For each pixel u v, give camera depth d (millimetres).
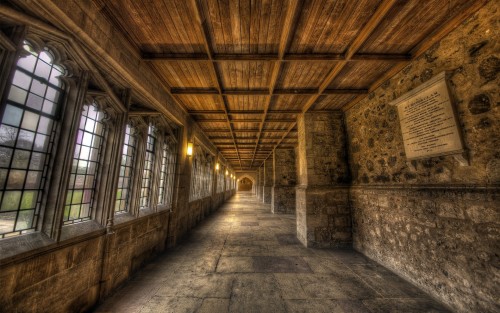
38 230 1949
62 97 2219
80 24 1966
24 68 1811
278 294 2785
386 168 3791
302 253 4504
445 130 2490
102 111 2787
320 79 3961
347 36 2799
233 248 4816
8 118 1691
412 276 3064
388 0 2156
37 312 1781
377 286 3010
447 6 2291
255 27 2609
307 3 2248
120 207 3363
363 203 4492
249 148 11414
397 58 3131
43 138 2047
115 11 2355
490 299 2020
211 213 10508
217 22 2518
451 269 2443
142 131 3871
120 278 2994
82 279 2301
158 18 2467
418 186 2975
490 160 2057
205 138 8289
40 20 1688
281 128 7504
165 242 4707
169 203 4895
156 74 3658
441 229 2594
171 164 5090
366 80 3986
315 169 5301
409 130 3078
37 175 1989
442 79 2514
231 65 3459
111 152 2867
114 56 2523
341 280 3203
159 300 2613
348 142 5312
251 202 16922
